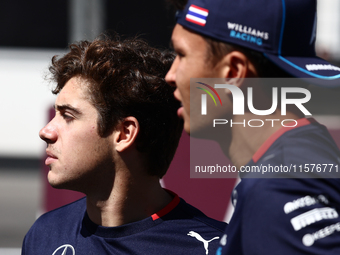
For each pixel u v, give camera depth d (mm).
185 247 3473
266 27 2404
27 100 17578
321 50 18625
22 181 15055
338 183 2242
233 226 2361
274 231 2148
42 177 7055
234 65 2441
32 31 18219
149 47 3703
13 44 18172
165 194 3721
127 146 3318
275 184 2211
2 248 9531
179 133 3740
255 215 2209
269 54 2402
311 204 2154
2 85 17578
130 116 3342
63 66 3465
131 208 3473
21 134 17500
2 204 12609
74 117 3303
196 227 3582
